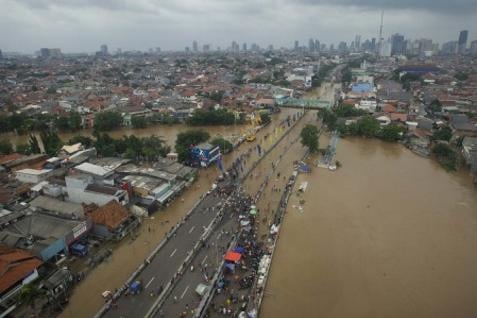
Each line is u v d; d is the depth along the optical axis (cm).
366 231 9088
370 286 7119
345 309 6525
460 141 15512
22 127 18388
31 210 8881
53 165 12094
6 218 8394
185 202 10400
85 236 8288
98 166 11094
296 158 14638
